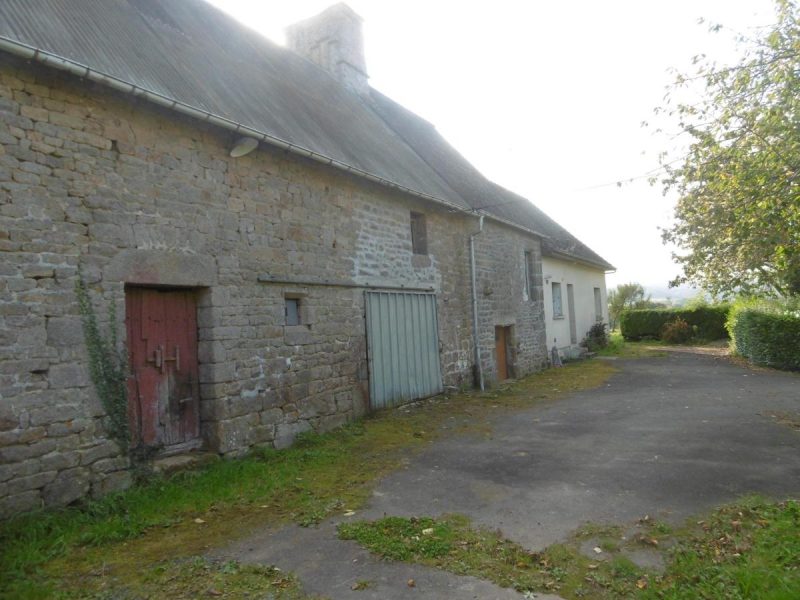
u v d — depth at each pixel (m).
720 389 10.19
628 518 4.11
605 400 9.64
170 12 7.91
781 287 13.59
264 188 6.66
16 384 4.21
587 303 20.75
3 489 4.07
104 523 4.16
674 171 7.85
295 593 3.13
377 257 8.76
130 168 5.16
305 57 12.57
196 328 5.93
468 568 3.39
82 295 4.68
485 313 12.02
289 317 7.12
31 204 4.39
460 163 14.46
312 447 6.62
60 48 4.58
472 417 8.45
